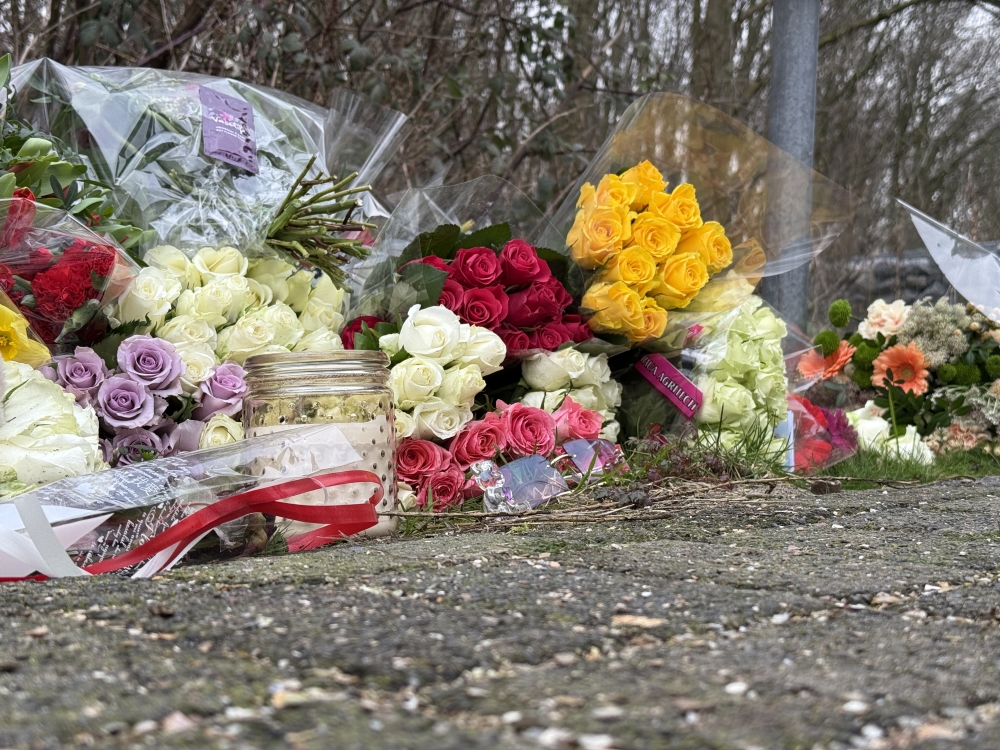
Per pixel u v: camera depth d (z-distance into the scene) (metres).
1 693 0.83
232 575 1.36
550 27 5.22
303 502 1.76
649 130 3.06
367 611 1.13
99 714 0.78
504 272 2.62
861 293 8.77
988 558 1.57
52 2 4.05
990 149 10.36
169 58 4.41
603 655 0.97
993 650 1.01
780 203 3.11
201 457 1.69
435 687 0.86
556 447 2.43
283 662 0.92
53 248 2.04
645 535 1.82
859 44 9.77
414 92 5.22
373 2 4.80
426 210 2.94
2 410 1.70
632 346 2.86
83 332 2.18
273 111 2.92
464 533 1.88
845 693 0.85
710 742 0.73
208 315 2.34
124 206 2.53
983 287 3.81
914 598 1.27
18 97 2.62
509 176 5.20
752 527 1.93
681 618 1.12
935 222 3.98
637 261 2.74
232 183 2.63
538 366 2.59
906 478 3.00
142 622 1.08
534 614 1.12
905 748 0.73
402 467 2.22
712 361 2.79
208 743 0.72
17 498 1.47
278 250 2.62
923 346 3.86
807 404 3.14
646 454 2.51
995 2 9.96
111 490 1.58
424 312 2.36
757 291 3.72
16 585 1.32
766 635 1.06
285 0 4.45
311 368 1.89
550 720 0.77
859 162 9.91
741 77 8.37
